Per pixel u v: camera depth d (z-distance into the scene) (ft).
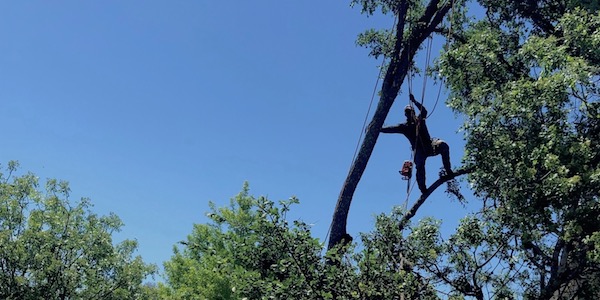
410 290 23.00
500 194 28.50
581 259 28.19
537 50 28.84
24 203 64.75
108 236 66.28
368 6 43.01
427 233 27.43
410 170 32.83
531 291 29.60
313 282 22.65
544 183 25.43
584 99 26.61
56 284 60.39
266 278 22.91
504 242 28.17
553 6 39.19
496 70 33.14
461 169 36.29
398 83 40.42
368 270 22.97
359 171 38.88
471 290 27.71
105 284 64.75
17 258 59.06
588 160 25.39
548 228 26.14
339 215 38.19
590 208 24.36
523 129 27.86
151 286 79.51
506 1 41.39
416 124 37.29
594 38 26.99
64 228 64.64
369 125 39.81
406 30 43.86
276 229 23.73
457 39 43.86
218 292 57.41
